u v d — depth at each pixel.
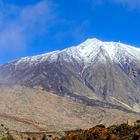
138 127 82.62
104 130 83.50
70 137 86.06
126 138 78.12
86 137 83.62
